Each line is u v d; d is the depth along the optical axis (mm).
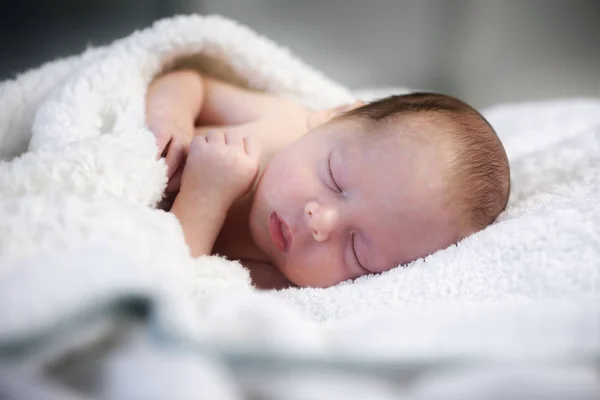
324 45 2029
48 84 1046
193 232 850
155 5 1807
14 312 475
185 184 876
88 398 447
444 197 885
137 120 939
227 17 1920
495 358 487
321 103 1291
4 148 1008
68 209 610
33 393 425
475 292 743
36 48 1703
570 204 844
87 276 502
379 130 917
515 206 958
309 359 466
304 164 920
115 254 546
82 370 476
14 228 573
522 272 742
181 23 1114
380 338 549
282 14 1973
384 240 878
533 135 1360
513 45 2117
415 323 593
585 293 690
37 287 492
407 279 787
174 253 663
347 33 2037
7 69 1665
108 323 489
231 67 1213
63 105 924
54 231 582
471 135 941
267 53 1230
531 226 793
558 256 740
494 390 463
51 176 694
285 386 467
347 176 887
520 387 463
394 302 753
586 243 749
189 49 1125
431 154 895
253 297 605
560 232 772
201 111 1148
